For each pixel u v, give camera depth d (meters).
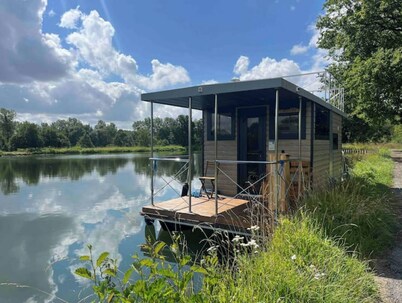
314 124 6.51
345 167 11.45
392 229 4.54
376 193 6.59
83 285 4.32
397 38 12.52
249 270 2.75
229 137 7.50
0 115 60.50
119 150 62.53
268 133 6.99
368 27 13.01
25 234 6.80
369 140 29.64
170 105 7.22
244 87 4.83
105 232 6.87
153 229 6.44
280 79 4.54
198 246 5.26
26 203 10.21
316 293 2.45
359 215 4.29
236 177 7.40
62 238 6.51
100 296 1.72
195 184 12.80
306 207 4.45
